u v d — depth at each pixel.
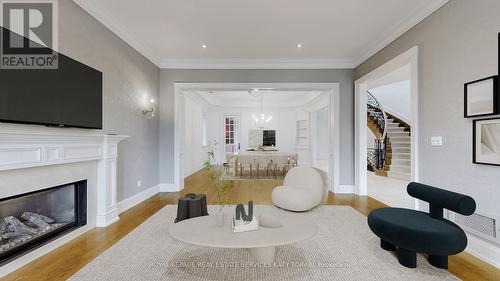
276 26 3.63
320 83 5.07
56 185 2.45
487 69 2.21
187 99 7.14
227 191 5.19
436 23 2.82
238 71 5.10
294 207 3.61
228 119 10.13
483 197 2.27
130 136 3.94
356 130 4.88
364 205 4.13
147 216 3.48
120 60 3.63
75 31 2.75
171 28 3.70
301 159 9.71
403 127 7.93
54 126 2.41
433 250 1.91
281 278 1.95
